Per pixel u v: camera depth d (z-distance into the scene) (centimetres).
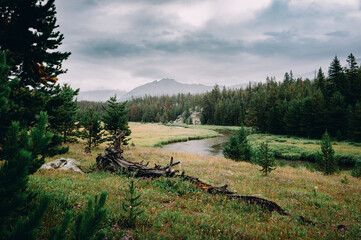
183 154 2648
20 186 156
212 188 901
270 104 8731
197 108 18300
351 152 3597
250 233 494
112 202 572
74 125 2288
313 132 6419
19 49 877
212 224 518
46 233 343
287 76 15625
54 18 950
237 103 13125
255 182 1227
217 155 3809
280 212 719
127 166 1095
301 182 1312
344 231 564
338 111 5847
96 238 169
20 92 677
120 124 2394
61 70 1020
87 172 1090
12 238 137
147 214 525
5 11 831
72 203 514
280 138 6394
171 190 830
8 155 181
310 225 604
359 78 6391
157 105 19938
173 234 441
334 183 1341
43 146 201
